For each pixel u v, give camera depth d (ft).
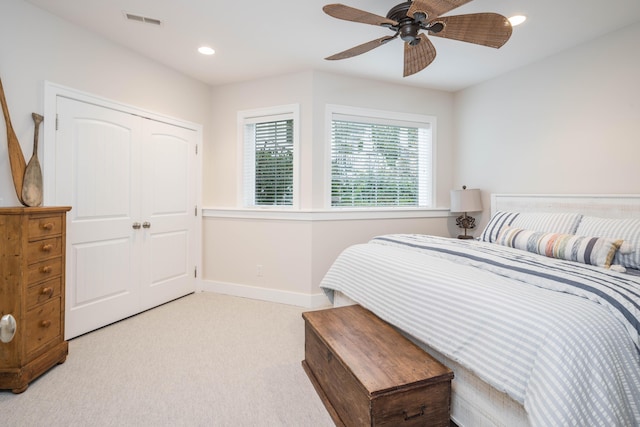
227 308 10.27
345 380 4.68
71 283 7.94
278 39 8.73
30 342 5.98
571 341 3.36
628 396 3.31
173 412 5.26
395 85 12.00
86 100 8.18
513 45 8.93
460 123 12.73
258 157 11.82
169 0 7.02
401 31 6.08
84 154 8.19
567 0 6.92
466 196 11.43
